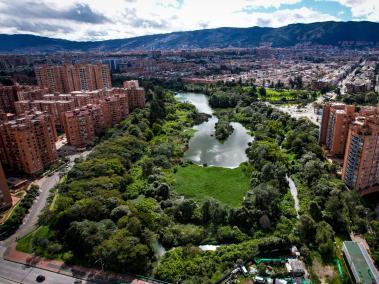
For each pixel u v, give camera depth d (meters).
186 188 168.88
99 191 148.62
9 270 110.44
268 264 111.19
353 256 107.25
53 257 116.50
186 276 106.50
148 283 104.38
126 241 110.44
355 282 100.75
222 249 117.50
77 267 111.50
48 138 192.50
